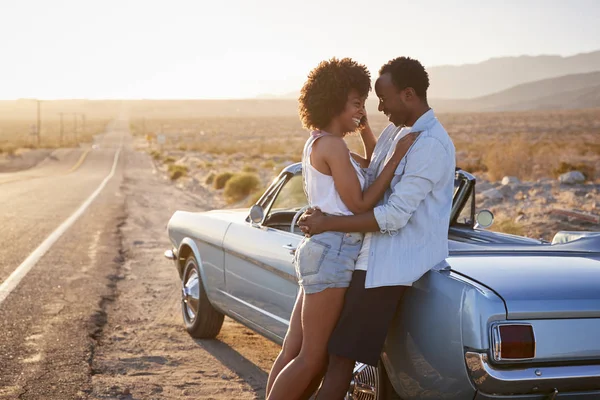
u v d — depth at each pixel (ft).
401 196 10.53
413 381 11.07
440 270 11.03
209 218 19.45
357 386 12.31
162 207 64.44
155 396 15.57
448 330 10.30
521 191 62.95
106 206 63.26
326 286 10.91
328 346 11.01
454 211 15.94
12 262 32.01
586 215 43.62
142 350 19.17
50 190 82.89
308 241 11.07
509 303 10.00
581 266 11.78
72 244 38.52
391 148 11.23
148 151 264.11
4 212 55.21
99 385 16.10
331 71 11.12
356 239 11.01
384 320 10.84
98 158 215.10
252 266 16.20
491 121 460.55
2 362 17.48
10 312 22.56
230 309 17.87
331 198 11.03
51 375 16.62
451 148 11.02
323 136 11.12
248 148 238.89
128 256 35.55
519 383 9.91
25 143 298.97
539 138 235.81
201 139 369.91
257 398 15.66
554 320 10.17
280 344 15.19
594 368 10.28
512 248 13.16
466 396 10.18
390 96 11.28
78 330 20.67
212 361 18.37
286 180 16.11
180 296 26.27
